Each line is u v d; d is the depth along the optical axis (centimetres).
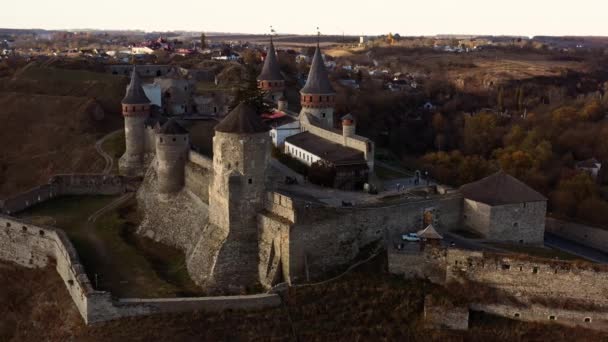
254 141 6344
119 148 11694
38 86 15012
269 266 6294
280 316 5778
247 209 6456
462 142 14962
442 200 6888
